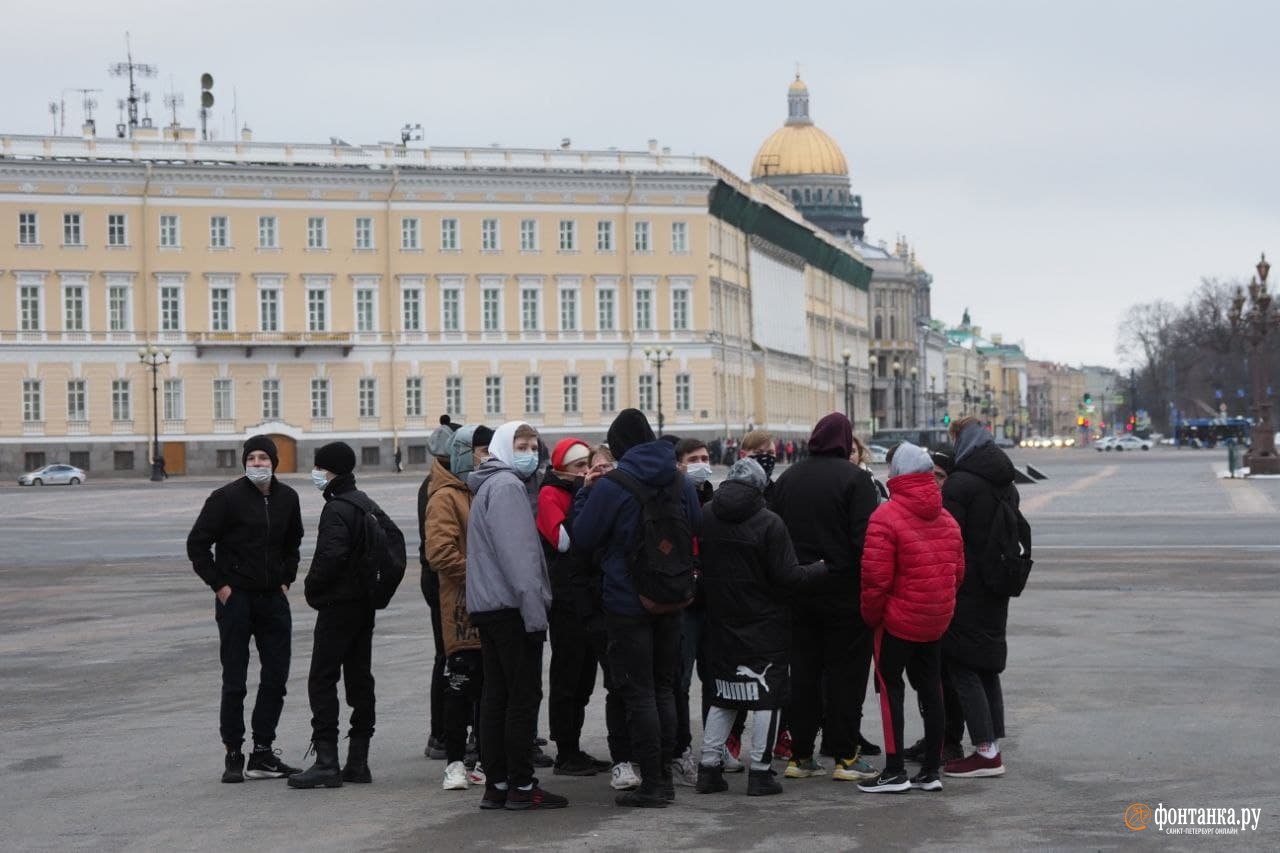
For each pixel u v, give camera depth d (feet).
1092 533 157.28
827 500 53.78
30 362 382.22
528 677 50.78
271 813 50.37
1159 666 73.51
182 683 75.61
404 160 405.18
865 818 48.01
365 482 324.19
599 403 415.85
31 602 111.45
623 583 51.08
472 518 51.80
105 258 386.11
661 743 52.31
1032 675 71.46
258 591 55.77
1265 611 93.35
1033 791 50.49
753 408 472.03
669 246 418.92
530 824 48.65
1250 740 56.90
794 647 54.60
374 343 402.72
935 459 60.75
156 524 198.90
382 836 47.26
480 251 408.46
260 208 395.14
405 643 86.53
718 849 44.83
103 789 53.93
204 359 392.47
